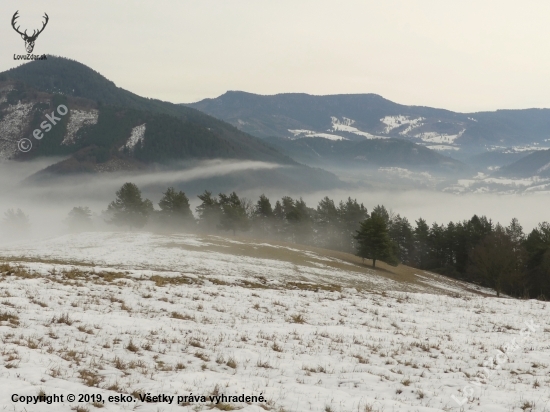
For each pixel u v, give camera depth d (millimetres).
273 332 16875
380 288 48375
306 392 10953
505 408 11070
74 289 20141
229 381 11047
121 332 14117
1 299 16062
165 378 10742
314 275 47812
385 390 11867
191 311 18891
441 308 26109
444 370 14250
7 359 10266
